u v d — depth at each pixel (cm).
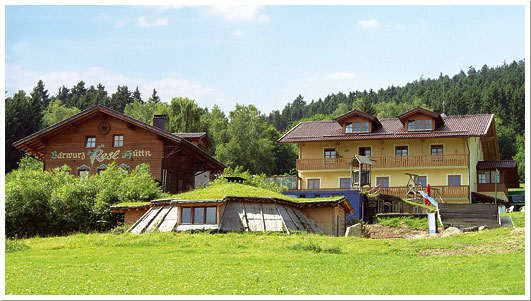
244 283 1497
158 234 2366
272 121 17725
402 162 4578
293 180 4694
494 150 5581
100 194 3066
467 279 1473
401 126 4834
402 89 18912
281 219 2577
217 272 1636
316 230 2719
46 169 3959
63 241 2330
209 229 2462
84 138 3966
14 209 3028
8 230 3008
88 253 2038
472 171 4628
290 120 17750
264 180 4359
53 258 1933
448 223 2984
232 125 8194
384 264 1730
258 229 2500
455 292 1338
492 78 17050
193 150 3962
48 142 4009
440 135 4466
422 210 3644
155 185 3322
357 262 1783
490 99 10312
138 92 14350
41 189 3116
